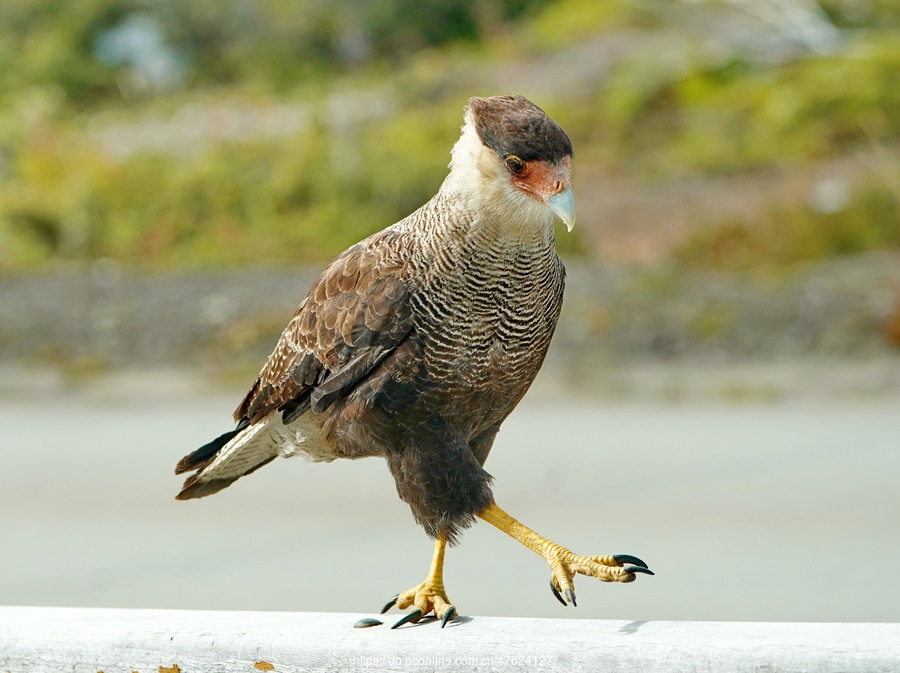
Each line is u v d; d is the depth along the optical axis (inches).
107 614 184.7
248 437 235.9
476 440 230.1
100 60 1300.4
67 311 722.8
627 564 194.2
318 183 909.8
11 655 176.7
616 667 157.0
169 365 652.7
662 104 1049.5
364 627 174.2
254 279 776.9
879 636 155.9
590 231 851.4
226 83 1277.1
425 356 213.6
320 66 1290.6
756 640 155.3
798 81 1024.9
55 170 981.8
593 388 591.8
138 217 909.8
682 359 633.6
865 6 1189.1
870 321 648.4
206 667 170.4
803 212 835.4
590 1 1282.0
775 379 590.6
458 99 1100.5
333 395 220.1
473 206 209.6
